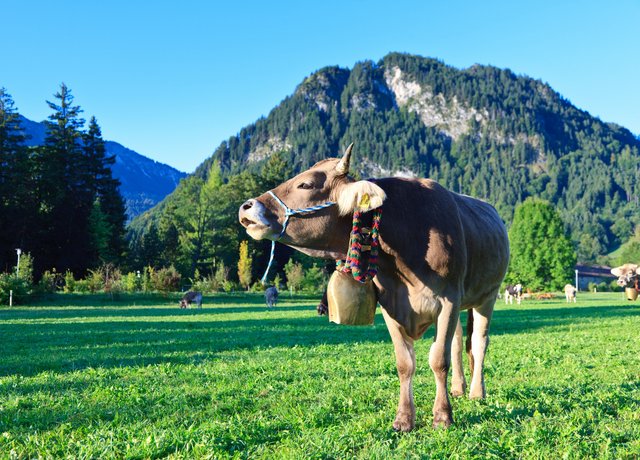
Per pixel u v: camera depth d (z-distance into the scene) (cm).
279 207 589
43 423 628
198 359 1184
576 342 1435
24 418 648
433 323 623
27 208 6675
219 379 912
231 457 487
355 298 610
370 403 705
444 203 620
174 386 856
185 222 9475
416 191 616
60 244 7044
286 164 11750
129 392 801
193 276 8694
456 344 783
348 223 602
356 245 573
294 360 1141
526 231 8162
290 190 596
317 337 1684
